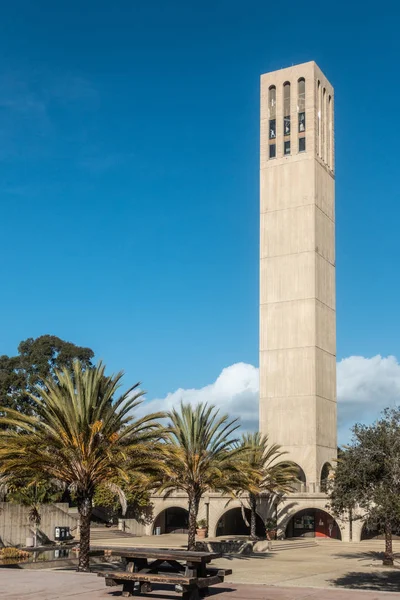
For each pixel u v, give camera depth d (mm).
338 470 29938
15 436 32781
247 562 49625
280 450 81500
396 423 28703
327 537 75000
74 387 35000
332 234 91062
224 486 47469
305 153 87938
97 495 74062
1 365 95875
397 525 27484
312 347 82750
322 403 83000
